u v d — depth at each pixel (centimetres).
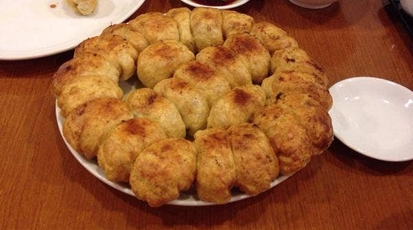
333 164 39
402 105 43
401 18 54
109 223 33
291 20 54
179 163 29
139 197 30
